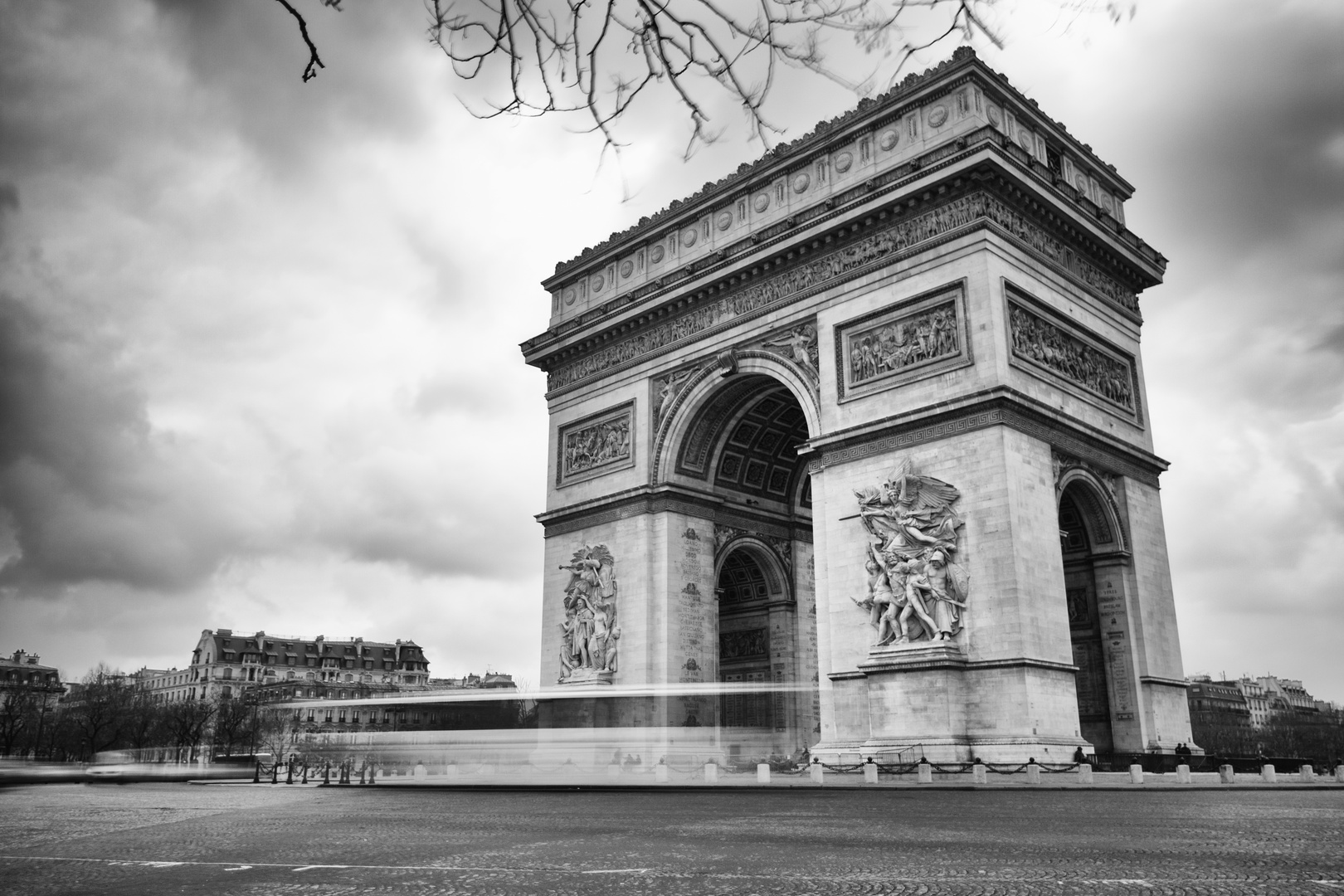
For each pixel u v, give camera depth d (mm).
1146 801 40844
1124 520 73188
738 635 96750
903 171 70750
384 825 31484
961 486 64562
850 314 73438
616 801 46312
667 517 84250
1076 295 74125
